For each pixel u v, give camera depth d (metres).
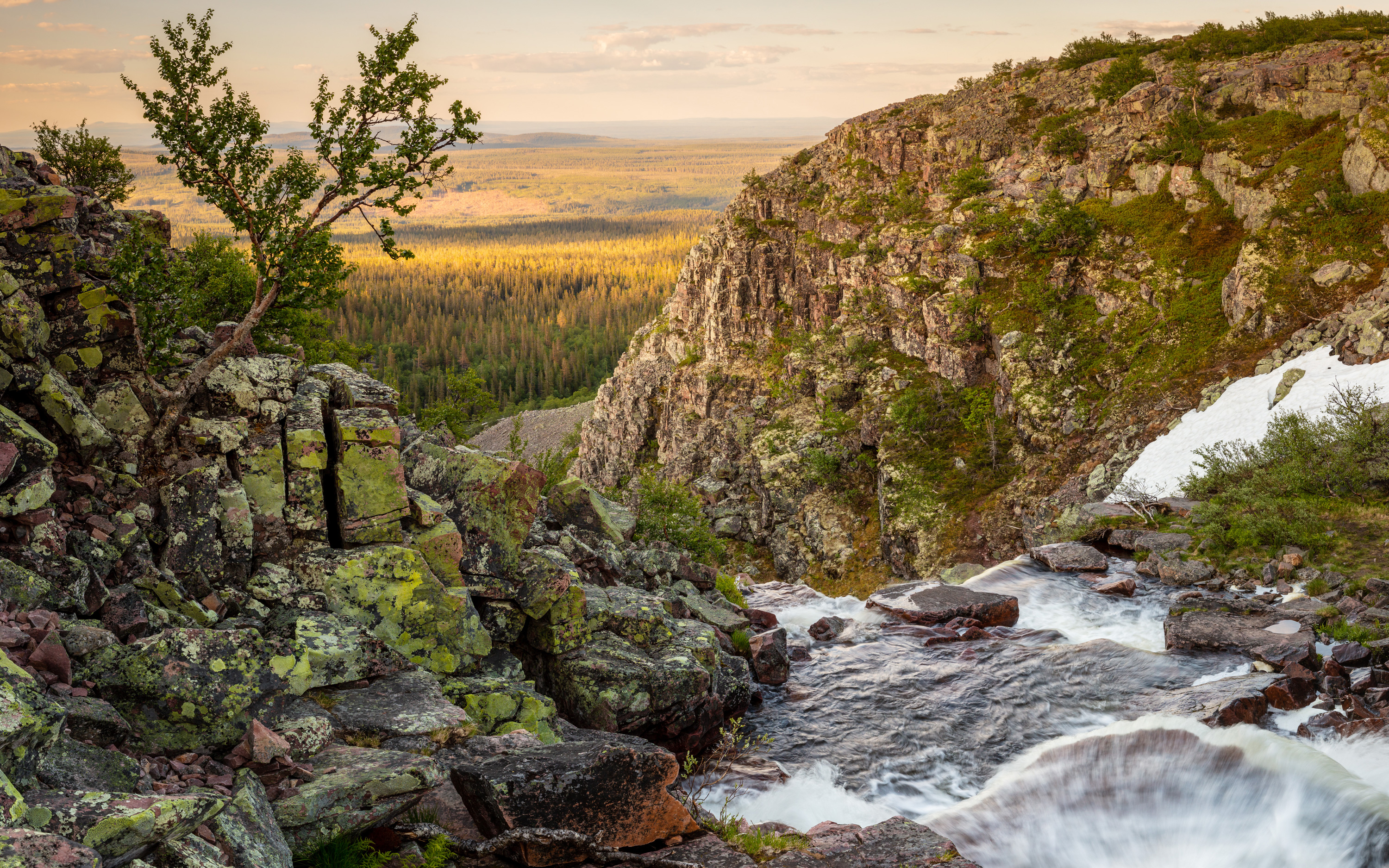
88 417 12.54
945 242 94.50
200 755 9.59
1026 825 14.47
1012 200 96.00
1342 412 39.22
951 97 119.62
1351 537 27.61
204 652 10.08
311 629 12.93
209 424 13.88
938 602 25.61
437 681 13.71
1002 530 71.44
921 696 20.19
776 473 94.12
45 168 14.76
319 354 56.81
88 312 13.27
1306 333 60.91
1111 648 22.03
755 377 110.06
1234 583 26.38
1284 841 12.99
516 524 16.52
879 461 85.00
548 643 16.58
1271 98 83.62
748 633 22.22
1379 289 59.28
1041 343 79.50
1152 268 78.94
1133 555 30.38
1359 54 81.94
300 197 15.65
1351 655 19.48
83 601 10.73
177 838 7.73
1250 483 34.75
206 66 15.25
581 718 16.17
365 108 15.82
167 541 13.04
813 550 88.94
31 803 7.14
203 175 15.48
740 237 116.31
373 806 9.80
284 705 10.55
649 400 129.88
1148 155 87.25
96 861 6.42
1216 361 66.25
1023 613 25.69
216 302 37.78
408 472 16.94
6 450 10.56
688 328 125.75
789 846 11.05
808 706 19.86
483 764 10.40
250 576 13.81
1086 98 104.69
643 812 10.72
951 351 87.56
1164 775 15.23
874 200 110.19
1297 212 70.56
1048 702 19.61
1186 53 104.12
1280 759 14.40
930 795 16.12
